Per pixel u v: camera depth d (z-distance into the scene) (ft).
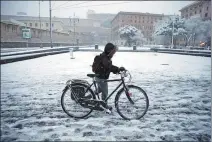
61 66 40.70
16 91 20.51
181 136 11.14
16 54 60.29
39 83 24.35
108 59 12.64
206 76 30.37
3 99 17.79
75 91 13.26
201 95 19.38
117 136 11.03
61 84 23.82
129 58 66.44
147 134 11.29
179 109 15.35
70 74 30.73
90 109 13.56
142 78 28.27
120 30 219.20
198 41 166.91
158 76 30.12
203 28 152.87
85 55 78.38
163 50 122.52
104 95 13.43
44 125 12.44
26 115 14.10
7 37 115.55
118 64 46.24
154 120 13.20
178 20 160.56
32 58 60.85
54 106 15.87
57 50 98.12
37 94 19.42
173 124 12.64
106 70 12.84
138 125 12.42
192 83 25.03
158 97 18.56
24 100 17.51
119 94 13.32
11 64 44.21
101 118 13.46
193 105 16.33
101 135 11.13
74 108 15.07
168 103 16.76
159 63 50.16
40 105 16.16
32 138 10.88
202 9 192.54
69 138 10.81
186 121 13.12
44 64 44.50
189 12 223.30
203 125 12.55
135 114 13.88
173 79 27.68
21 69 36.24
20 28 127.85
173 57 75.56
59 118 13.51
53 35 178.81
